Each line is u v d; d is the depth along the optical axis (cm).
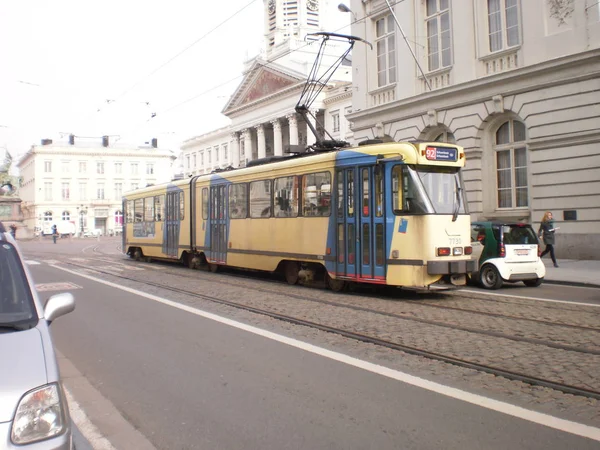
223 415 493
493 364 623
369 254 1134
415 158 1075
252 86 6341
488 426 450
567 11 1778
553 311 950
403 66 2339
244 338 786
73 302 398
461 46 2100
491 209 2056
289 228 1358
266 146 6694
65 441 303
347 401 518
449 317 904
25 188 9131
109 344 775
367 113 2495
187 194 1897
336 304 1047
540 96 1853
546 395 524
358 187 1162
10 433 283
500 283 1271
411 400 516
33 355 325
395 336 767
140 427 473
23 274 404
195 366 652
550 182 1844
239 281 1488
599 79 1708
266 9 7069
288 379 590
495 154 2053
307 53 5856
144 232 2250
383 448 414
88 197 8575
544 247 1866
